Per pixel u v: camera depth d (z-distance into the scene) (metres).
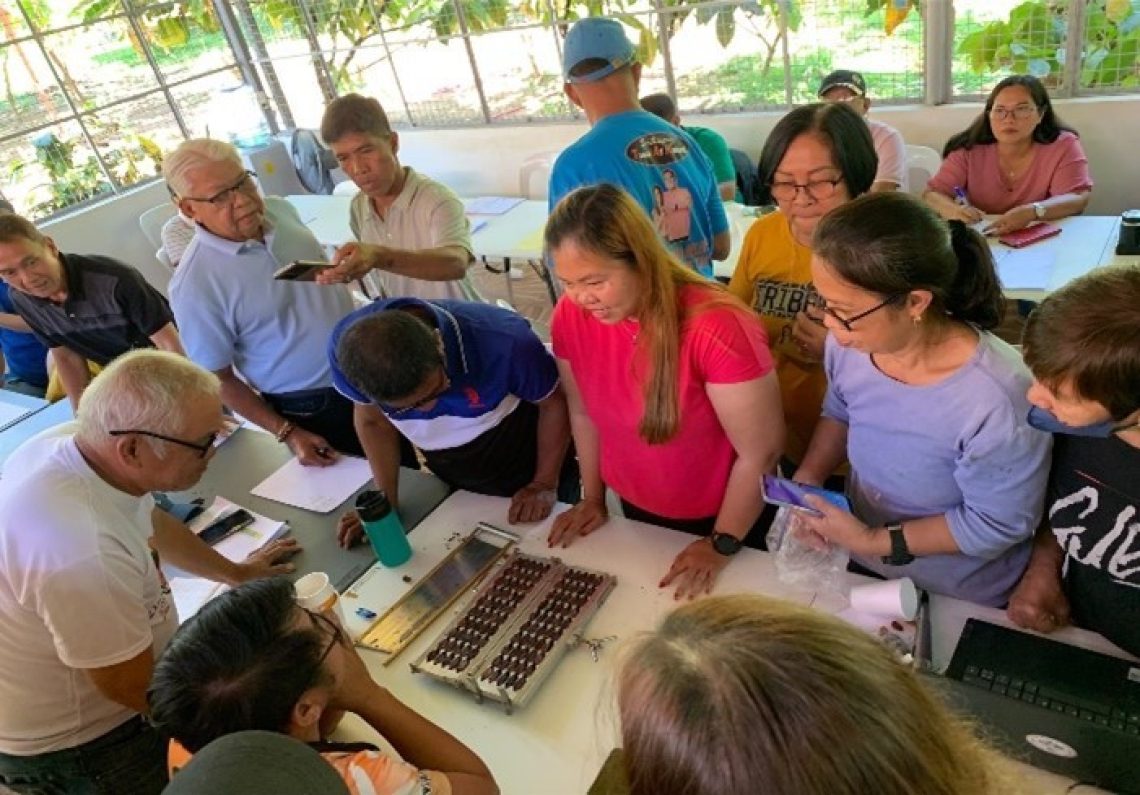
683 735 0.50
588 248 1.23
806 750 0.47
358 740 1.22
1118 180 3.52
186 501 1.96
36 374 3.24
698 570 1.43
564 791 1.11
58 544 1.18
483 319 1.65
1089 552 1.07
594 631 1.36
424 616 1.46
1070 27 3.37
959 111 3.70
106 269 2.42
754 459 1.41
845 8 3.77
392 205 2.40
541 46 4.67
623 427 1.52
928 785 0.49
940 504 1.25
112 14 4.89
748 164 3.94
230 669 0.86
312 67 5.47
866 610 1.24
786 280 1.66
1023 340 0.95
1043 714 0.93
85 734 1.41
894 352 1.13
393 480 1.86
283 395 2.30
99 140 5.03
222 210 2.02
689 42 4.27
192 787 0.62
